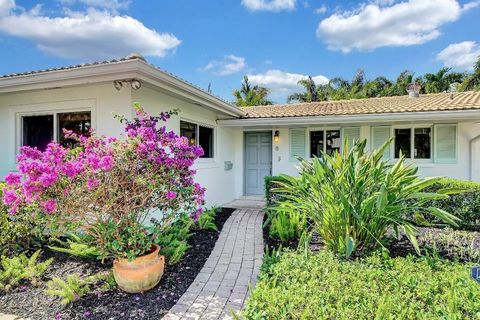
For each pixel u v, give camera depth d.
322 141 9.17
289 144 9.55
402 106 8.27
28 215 3.86
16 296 3.34
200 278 3.84
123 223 3.45
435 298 2.36
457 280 2.67
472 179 7.84
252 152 10.32
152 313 3.01
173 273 3.95
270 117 8.32
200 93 6.12
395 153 8.45
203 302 3.22
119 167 3.32
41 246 4.65
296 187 4.60
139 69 4.33
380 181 4.02
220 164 8.93
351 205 3.76
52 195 3.05
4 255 4.27
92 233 3.54
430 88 20.61
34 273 3.67
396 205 3.89
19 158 3.22
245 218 7.18
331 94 23.22
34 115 6.12
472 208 5.80
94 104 5.49
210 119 8.33
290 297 2.19
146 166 3.41
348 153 4.47
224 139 9.28
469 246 4.38
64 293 3.12
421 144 8.24
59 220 3.33
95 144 3.53
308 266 3.02
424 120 7.43
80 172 3.18
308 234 4.25
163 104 6.10
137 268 3.36
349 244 3.46
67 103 5.71
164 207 3.72
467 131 7.86
